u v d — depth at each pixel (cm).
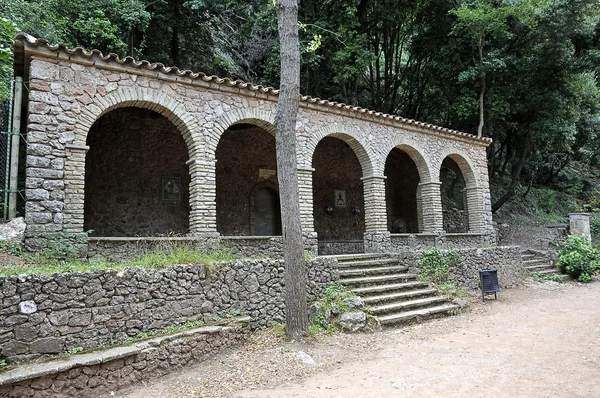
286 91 700
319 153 1605
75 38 1277
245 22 1870
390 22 1861
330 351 619
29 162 698
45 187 707
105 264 632
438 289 949
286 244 684
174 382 526
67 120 745
